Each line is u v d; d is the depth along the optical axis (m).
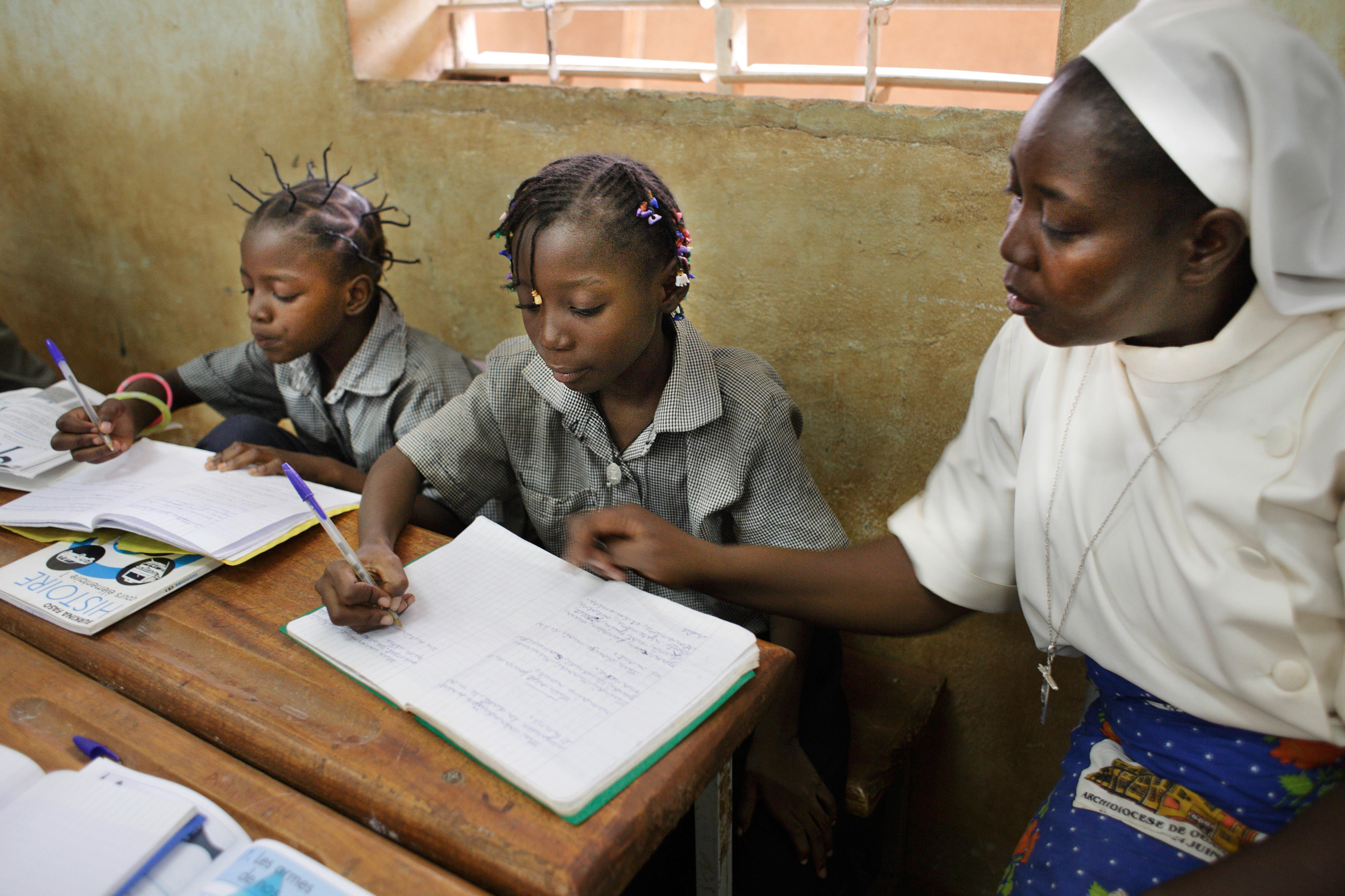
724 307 1.63
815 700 1.29
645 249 1.02
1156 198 0.65
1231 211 0.63
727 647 0.83
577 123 1.65
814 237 1.50
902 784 1.71
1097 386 0.84
